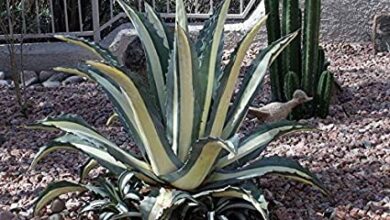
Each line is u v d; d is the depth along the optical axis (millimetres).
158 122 2305
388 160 3213
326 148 3398
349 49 5637
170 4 6055
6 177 3170
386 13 5723
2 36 5492
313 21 3793
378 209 2713
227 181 2455
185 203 2402
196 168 2322
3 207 2822
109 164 2498
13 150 3551
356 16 5770
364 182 2973
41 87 4887
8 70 5383
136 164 2436
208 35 2484
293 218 2645
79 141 2494
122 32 5352
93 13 5660
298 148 3408
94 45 2479
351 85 4574
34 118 4133
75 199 2807
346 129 3697
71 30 5844
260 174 2461
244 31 5598
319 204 2762
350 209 2717
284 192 2854
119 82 2193
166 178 2381
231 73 2373
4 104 4410
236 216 2482
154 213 2328
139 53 4320
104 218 2479
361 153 3314
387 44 5445
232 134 2537
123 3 2586
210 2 5863
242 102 2553
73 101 4465
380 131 3645
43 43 5566
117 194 2555
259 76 2547
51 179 3113
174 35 2402
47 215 2711
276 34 3928
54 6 5766
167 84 2406
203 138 2271
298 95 3777
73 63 5426
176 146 2434
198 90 2381
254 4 6016
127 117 2471
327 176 3033
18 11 5609
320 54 3979
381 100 4227
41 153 2508
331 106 4105
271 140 2521
